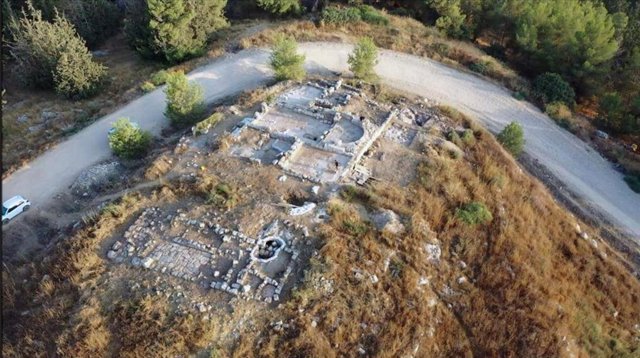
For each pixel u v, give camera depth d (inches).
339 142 1282.0
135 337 877.2
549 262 1130.7
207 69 1710.1
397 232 1074.1
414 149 1328.7
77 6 1963.6
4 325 940.0
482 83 1737.2
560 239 1216.2
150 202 1138.0
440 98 1648.6
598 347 1010.7
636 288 1160.8
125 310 911.0
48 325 914.7
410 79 1710.1
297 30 1878.7
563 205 1385.3
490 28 2025.1
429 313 965.8
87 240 1044.5
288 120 1392.7
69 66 1628.9
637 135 1637.6
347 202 1138.0
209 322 896.9
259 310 920.3
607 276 1154.0
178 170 1226.6
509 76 1765.5
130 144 1350.9
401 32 1902.1
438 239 1112.2
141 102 1588.3
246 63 1738.4
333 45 1819.6
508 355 943.0
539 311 1005.8
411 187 1201.4
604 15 1806.1
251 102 1480.1
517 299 1024.9
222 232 1051.9
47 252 1089.4
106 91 1712.6
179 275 973.8
